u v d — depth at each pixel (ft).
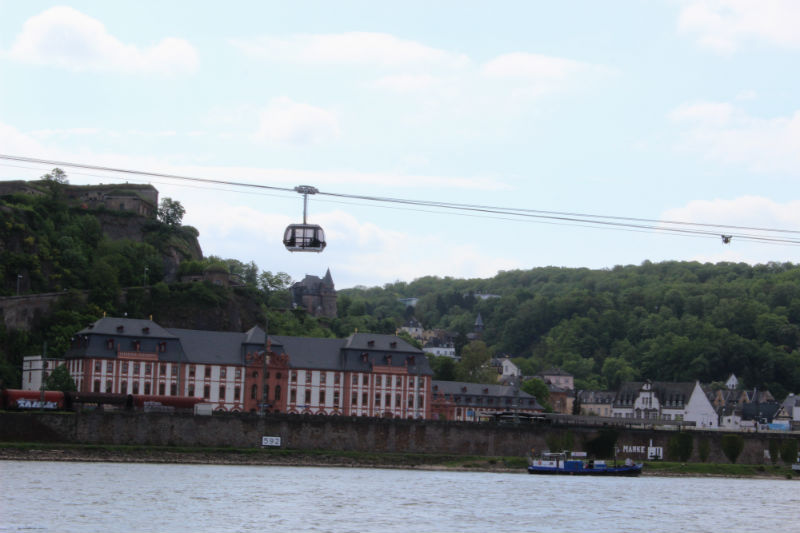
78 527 502.79
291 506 608.19
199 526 523.70
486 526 561.43
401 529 540.11
